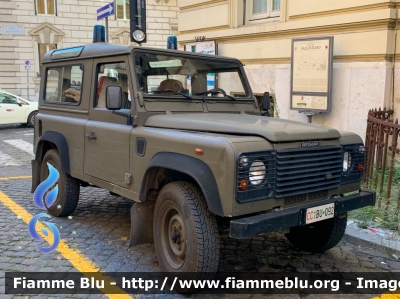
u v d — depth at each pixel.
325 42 7.51
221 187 3.23
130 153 4.22
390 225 5.01
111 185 4.55
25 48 24.06
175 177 3.99
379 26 6.97
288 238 4.82
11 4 23.41
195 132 3.77
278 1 9.03
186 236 3.51
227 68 5.13
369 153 5.68
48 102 5.94
